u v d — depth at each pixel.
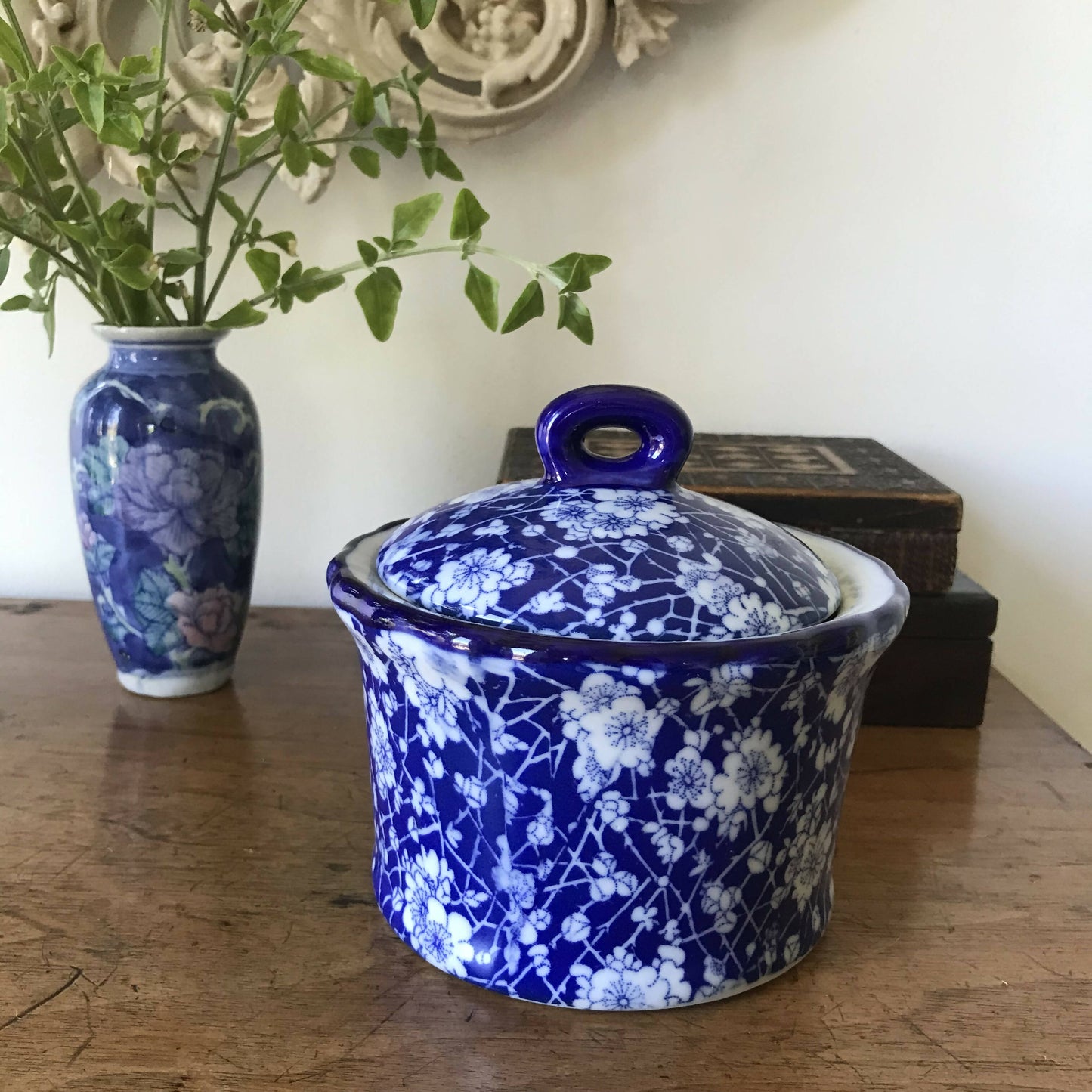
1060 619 0.75
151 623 0.61
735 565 0.35
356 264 0.57
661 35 0.64
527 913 0.35
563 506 0.37
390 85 0.59
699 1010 0.36
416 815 0.37
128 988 0.37
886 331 0.71
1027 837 0.49
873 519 0.57
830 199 0.69
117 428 0.56
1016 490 0.74
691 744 0.32
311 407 0.75
